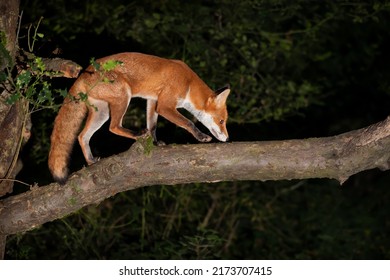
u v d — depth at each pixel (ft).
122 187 17.35
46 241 27.55
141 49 27.55
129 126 27.09
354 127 38.19
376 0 28.99
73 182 17.33
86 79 19.10
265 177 16.80
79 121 18.89
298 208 34.96
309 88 28.94
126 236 29.01
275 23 30.66
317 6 30.30
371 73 37.73
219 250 30.45
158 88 20.51
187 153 16.69
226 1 28.07
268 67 30.89
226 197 31.35
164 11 28.37
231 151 16.58
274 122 32.91
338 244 33.06
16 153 18.17
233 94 28.07
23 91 17.58
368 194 39.17
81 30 27.04
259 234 31.50
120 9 27.35
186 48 27.61
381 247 34.47
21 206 17.72
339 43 36.78
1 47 16.57
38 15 26.53
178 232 28.81
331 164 16.19
